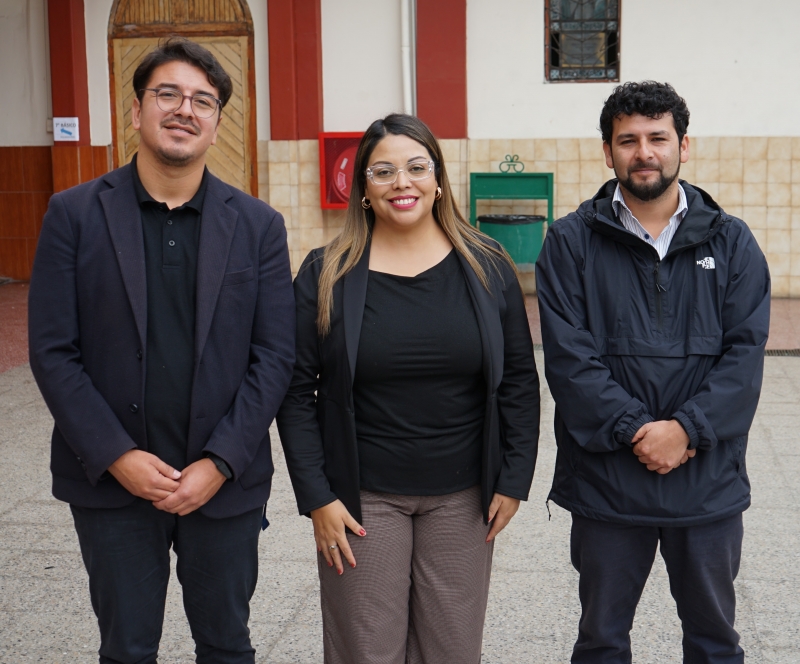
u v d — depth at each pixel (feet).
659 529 9.07
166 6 34.96
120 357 8.24
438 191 8.82
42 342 8.18
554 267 9.12
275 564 13.20
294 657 10.85
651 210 8.98
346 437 8.53
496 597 12.25
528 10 33.35
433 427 8.61
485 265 8.80
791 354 25.61
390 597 8.62
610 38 33.37
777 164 33.09
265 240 8.72
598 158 33.73
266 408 8.40
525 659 10.77
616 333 8.91
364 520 8.59
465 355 8.52
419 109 33.91
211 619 8.80
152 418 8.30
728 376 8.57
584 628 9.43
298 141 34.55
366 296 8.62
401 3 33.47
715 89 33.09
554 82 33.63
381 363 8.45
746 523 14.34
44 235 8.30
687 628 9.33
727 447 8.86
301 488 8.61
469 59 33.83
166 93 8.20
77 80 35.40
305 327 8.78
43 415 20.54
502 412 9.05
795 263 33.50
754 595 12.07
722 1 32.68
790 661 10.54
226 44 34.71
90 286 8.25
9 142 36.70
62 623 11.53
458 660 8.88
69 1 34.83
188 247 8.43
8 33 35.88
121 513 8.38
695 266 8.84
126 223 8.32
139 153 8.51
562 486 9.30
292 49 33.99
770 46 32.71
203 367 8.32
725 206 33.50
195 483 8.18
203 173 8.71
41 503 15.44
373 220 8.96
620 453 8.80
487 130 34.09
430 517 8.76
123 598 8.45
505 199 34.30
